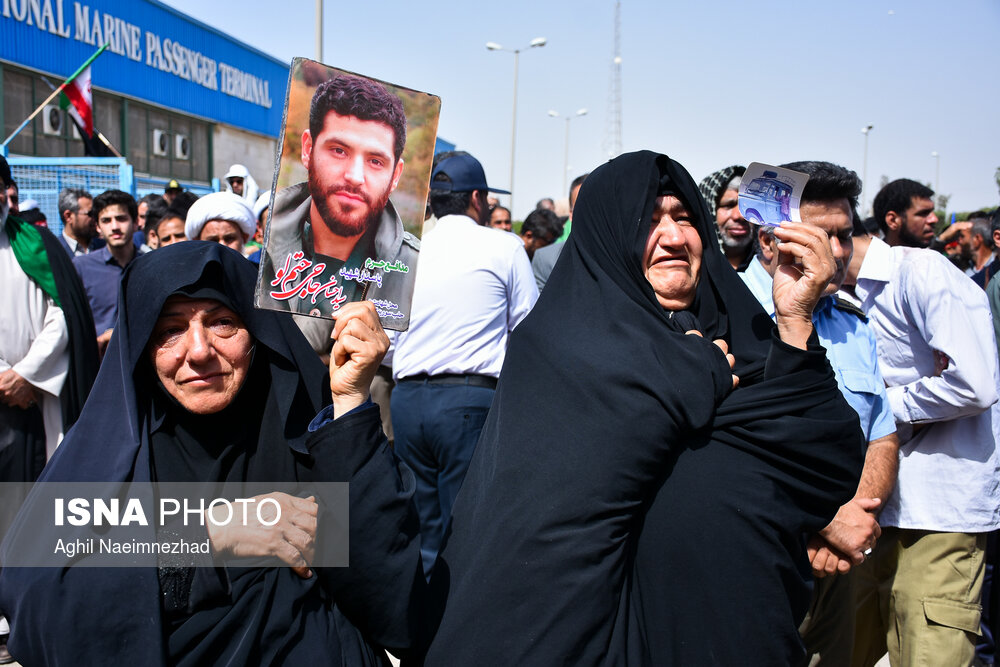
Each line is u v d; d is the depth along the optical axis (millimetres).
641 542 1751
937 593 2637
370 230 1730
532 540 1669
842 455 1781
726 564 1702
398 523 1667
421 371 3648
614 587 1668
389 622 1694
